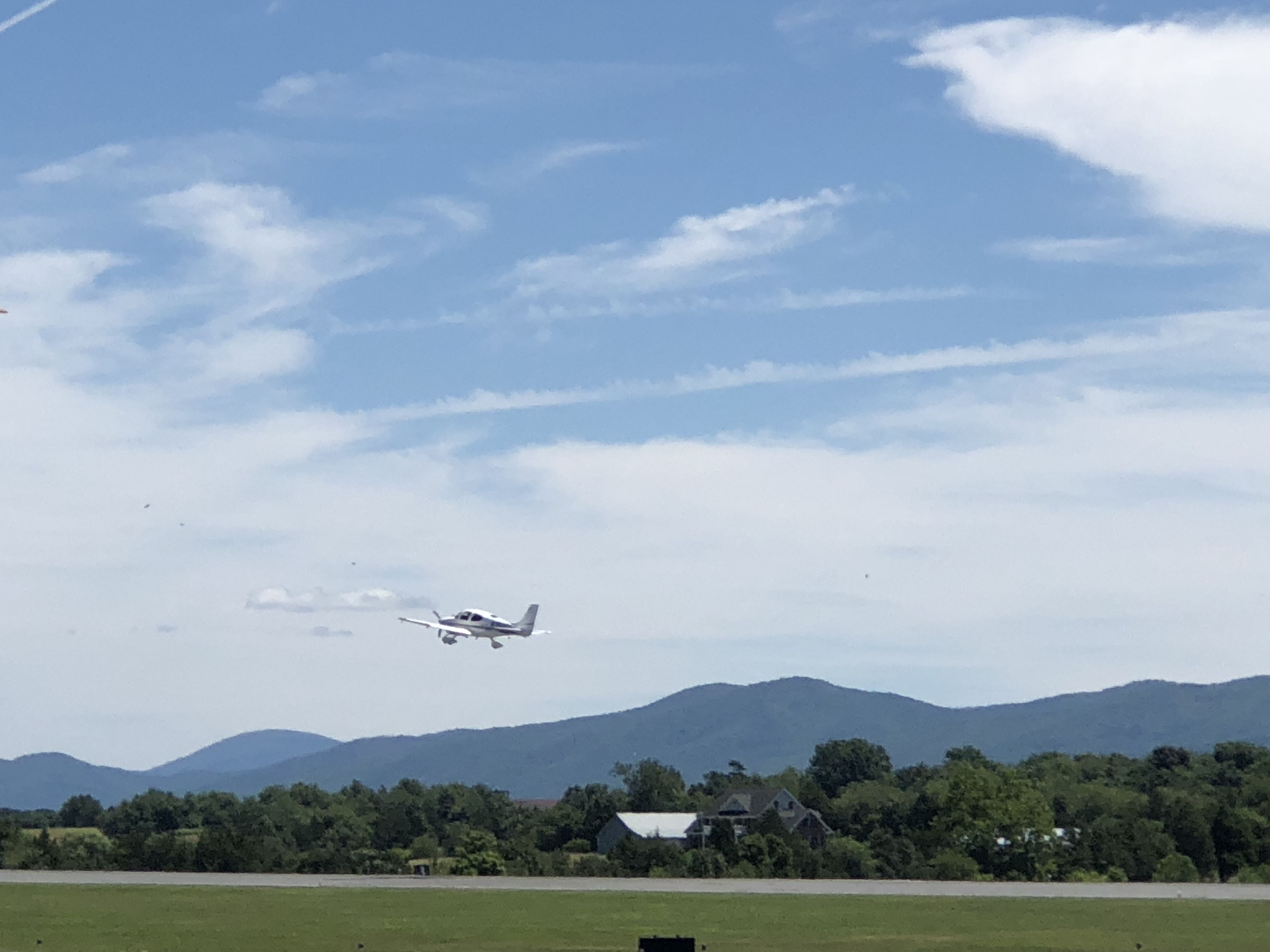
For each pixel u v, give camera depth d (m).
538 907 67.75
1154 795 170.50
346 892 78.56
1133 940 53.00
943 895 80.75
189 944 48.81
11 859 111.62
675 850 131.75
